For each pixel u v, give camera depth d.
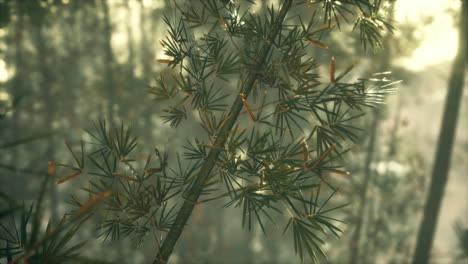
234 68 1.77
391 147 9.84
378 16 1.75
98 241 10.20
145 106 10.30
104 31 10.74
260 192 1.69
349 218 8.77
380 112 8.34
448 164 7.66
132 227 1.74
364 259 9.89
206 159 1.75
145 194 1.72
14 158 10.76
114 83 10.26
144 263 9.32
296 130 6.57
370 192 9.42
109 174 1.63
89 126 10.79
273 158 1.71
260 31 1.75
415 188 10.02
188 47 1.81
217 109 1.81
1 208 7.13
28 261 1.02
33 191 10.36
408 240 10.02
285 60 1.73
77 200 1.60
